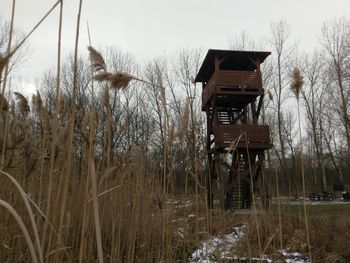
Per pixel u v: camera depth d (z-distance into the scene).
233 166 19.08
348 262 8.13
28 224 4.09
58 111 2.66
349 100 31.00
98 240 1.81
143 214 5.93
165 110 4.18
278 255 6.36
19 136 3.29
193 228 6.07
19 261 4.13
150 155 6.21
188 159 5.11
